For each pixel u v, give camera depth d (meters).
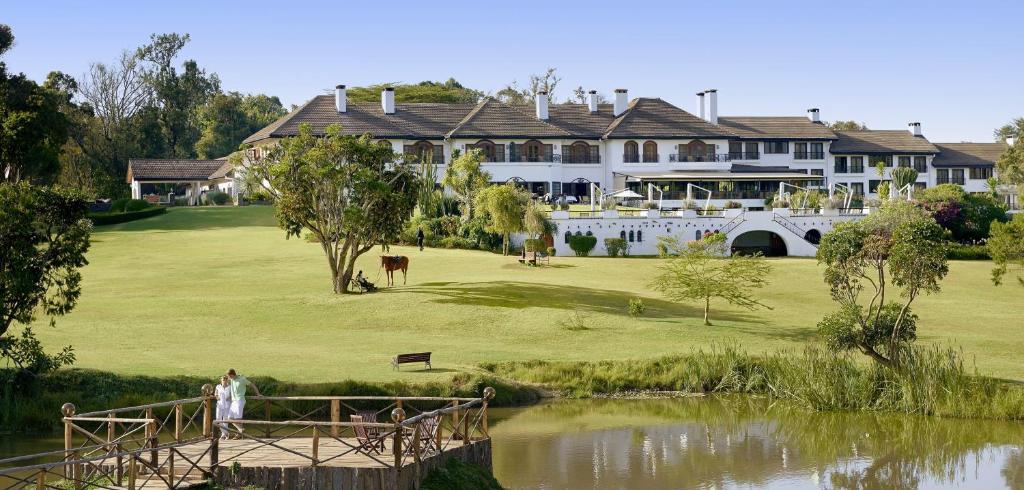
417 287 59.38
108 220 88.81
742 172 110.75
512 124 107.81
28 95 76.00
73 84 130.62
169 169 121.19
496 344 47.84
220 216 92.75
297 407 36.75
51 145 77.12
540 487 30.14
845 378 41.25
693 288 53.62
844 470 32.59
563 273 66.75
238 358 42.59
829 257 42.59
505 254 75.12
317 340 47.56
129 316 51.19
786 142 119.31
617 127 110.06
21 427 34.88
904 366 41.06
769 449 34.94
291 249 73.25
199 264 67.25
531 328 50.84
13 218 36.59
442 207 86.94
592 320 52.66
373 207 56.41
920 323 54.91
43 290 38.12
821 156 121.00
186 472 23.38
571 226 80.69
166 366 40.31
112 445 23.34
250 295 56.84
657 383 43.81
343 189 56.72
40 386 36.78
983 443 35.81
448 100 149.75
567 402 41.66
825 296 62.66
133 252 72.38
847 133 127.62
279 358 42.91
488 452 27.89
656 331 50.75
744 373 44.25
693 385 43.75
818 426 38.22
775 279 67.44
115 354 42.59
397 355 40.66
